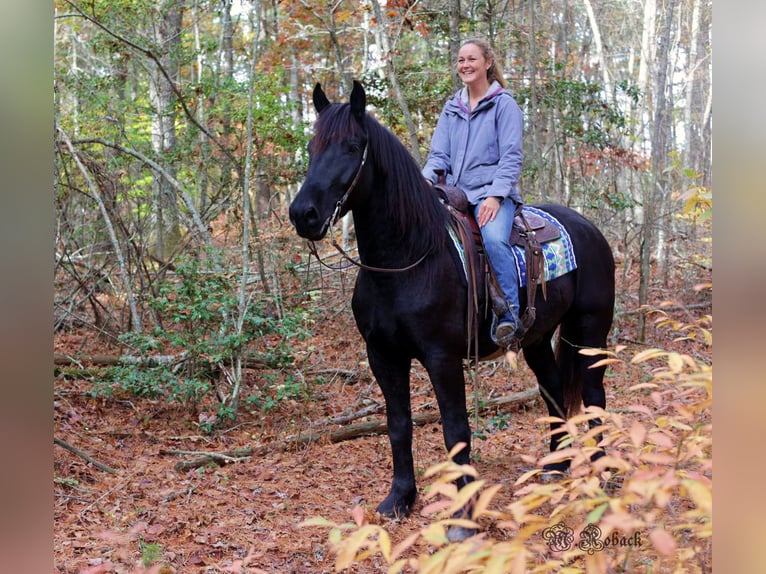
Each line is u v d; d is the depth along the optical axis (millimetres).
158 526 3779
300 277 8766
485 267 3949
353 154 3504
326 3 10383
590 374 4594
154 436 5398
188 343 6008
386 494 4449
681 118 19469
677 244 12562
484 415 6121
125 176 8797
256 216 8938
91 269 7492
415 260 3678
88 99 9523
